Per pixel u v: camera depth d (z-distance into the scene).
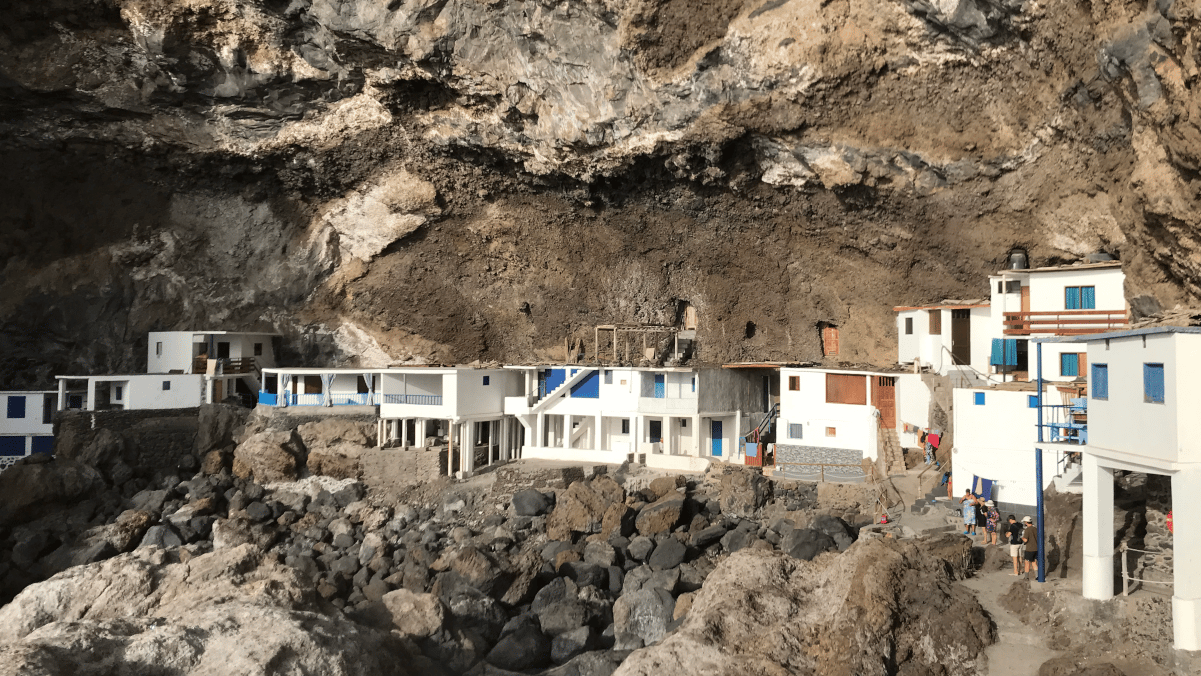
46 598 21.33
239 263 45.03
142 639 17.41
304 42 35.97
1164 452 15.23
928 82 27.95
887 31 27.14
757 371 38.91
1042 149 27.55
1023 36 24.95
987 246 31.61
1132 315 25.86
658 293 42.34
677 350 42.09
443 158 39.81
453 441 36.47
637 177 36.97
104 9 35.47
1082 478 19.39
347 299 45.84
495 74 34.19
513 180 40.03
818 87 29.11
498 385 38.84
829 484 29.03
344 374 38.75
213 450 37.56
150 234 44.16
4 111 39.19
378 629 21.91
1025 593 18.30
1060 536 20.47
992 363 29.41
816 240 36.62
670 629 22.61
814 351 40.25
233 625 18.75
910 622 17.44
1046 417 23.53
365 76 36.25
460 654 22.20
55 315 42.38
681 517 29.30
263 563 24.16
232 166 42.47
